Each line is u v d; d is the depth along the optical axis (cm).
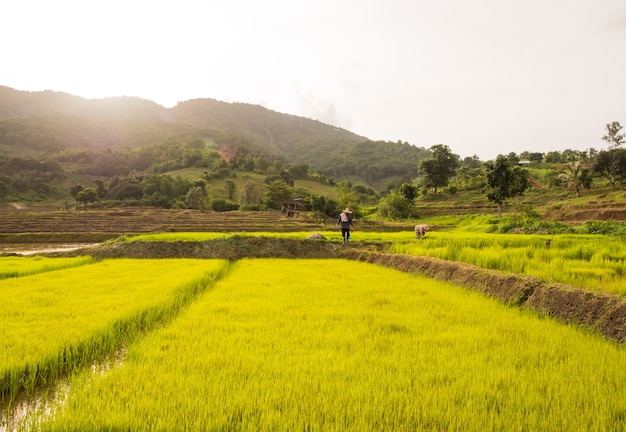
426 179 9181
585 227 3123
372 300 843
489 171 5656
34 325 626
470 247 1491
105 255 2084
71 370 507
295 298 859
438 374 436
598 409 358
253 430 326
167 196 10256
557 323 664
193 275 1184
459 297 878
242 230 5194
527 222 3647
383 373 441
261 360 482
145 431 330
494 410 357
